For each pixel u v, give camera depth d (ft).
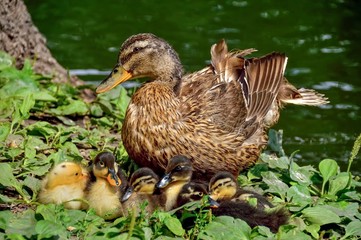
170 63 42.93
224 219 36.45
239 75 45.01
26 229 35.24
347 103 58.90
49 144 44.19
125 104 50.16
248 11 71.67
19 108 45.24
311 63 63.93
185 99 42.09
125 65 43.29
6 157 41.75
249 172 42.91
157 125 41.06
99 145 45.60
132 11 71.20
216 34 67.41
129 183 38.17
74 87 54.75
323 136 55.26
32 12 70.44
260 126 43.88
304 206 38.75
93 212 36.81
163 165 41.42
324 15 71.46
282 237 36.06
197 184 38.52
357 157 52.75
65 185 37.47
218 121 42.14
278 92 46.29
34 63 56.08
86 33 67.36
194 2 73.15
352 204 39.81
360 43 67.15
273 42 66.59
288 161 43.88
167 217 36.01
